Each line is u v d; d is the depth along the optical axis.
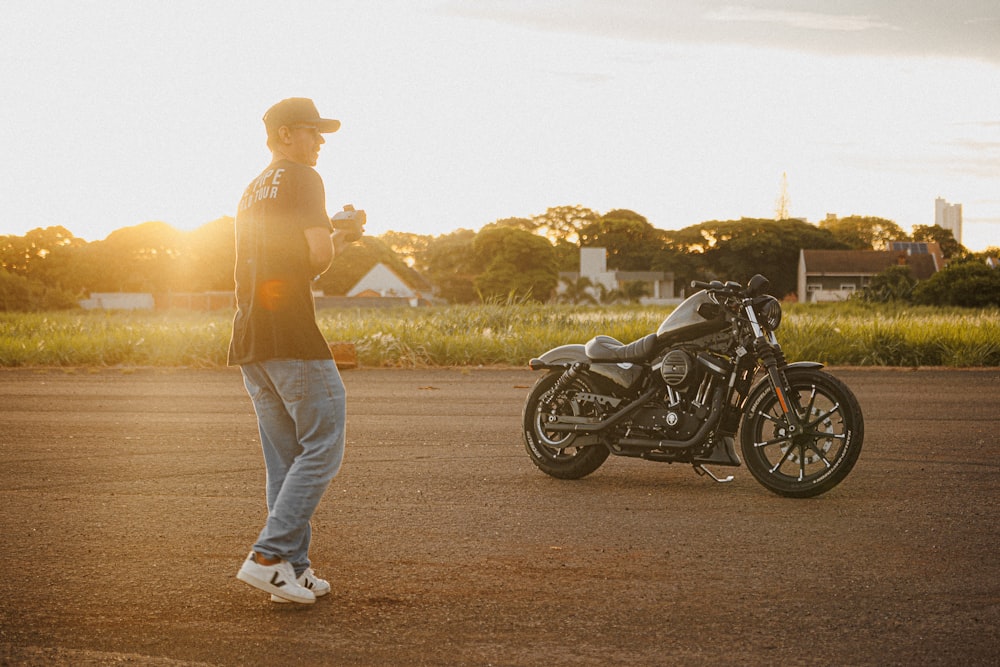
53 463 7.15
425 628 3.57
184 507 5.66
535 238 101.81
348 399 11.24
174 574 4.29
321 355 3.82
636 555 4.57
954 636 3.47
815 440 5.85
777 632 3.51
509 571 4.31
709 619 3.66
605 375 6.32
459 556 4.57
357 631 3.54
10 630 3.56
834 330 17.78
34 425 9.21
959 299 51.41
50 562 4.48
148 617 3.71
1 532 5.05
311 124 3.90
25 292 57.59
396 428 8.88
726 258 128.50
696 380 6.09
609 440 6.31
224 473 6.74
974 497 5.85
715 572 4.28
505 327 21.05
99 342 18.36
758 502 5.76
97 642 3.43
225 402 11.22
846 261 119.56
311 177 3.81
